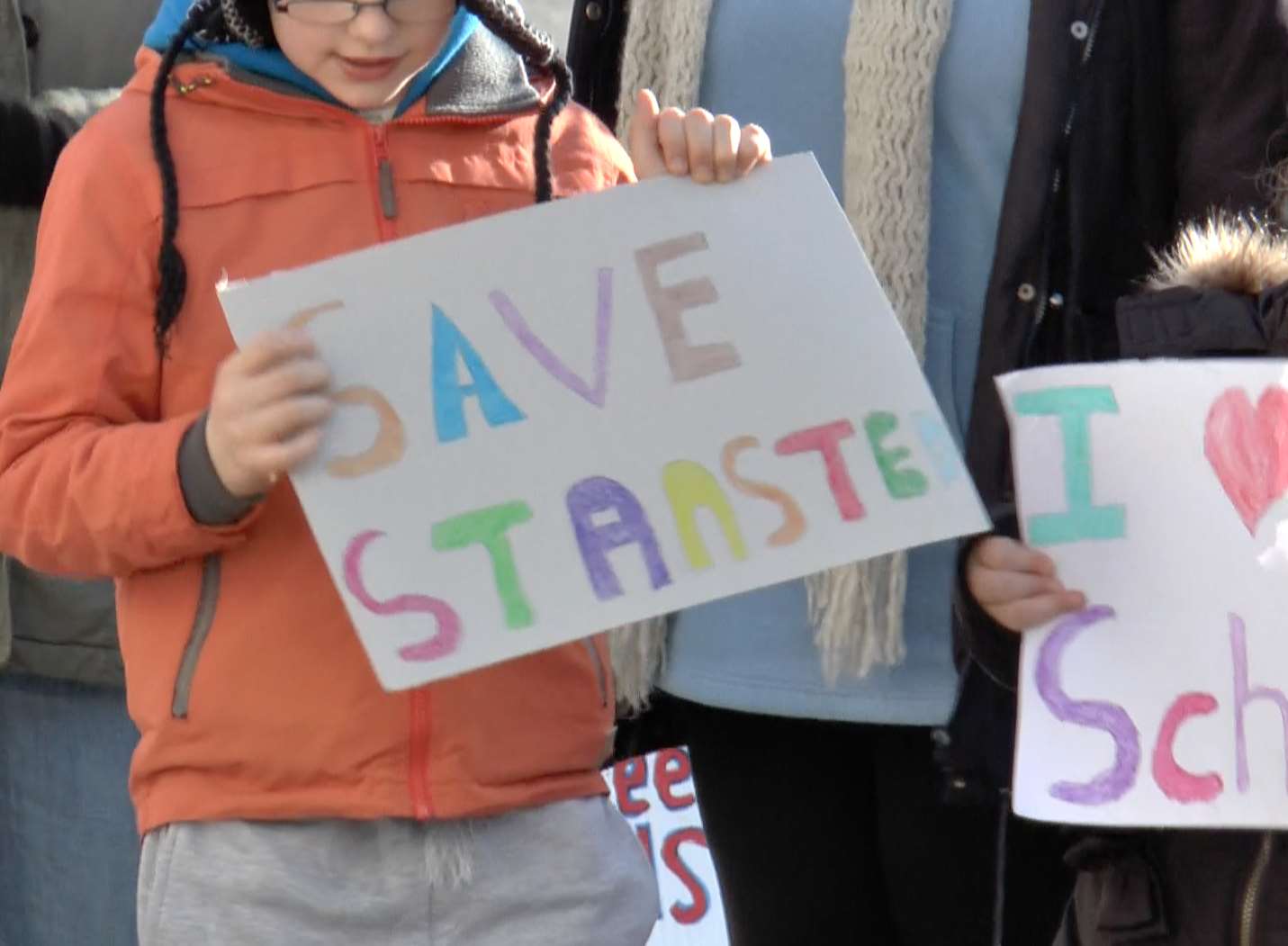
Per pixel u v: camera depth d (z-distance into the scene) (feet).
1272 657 15.05
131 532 14.29
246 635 14.82
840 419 14.29
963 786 18.35
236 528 14.38
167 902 14.79
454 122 15.57
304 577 14.84
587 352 14.35
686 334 14.42
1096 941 16.16
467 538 14.07
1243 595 15.08
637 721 20.22
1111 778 14.99
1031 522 15.28
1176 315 16.24
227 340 14.93
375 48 14.94
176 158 15.06
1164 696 15.05
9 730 20.84
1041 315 18.84
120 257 14.90
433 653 13.93
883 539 14.14
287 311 14.19
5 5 20.39
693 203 14.60
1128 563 15.16
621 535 14.14
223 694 14.79
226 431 13.74
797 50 19.60
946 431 14.25
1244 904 15.38
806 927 19.34
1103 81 18.78
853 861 19.36
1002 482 18.65
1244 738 14.98
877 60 19.08
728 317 14.44
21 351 14.89
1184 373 15.26
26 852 20.95
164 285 14.84
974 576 15.25
